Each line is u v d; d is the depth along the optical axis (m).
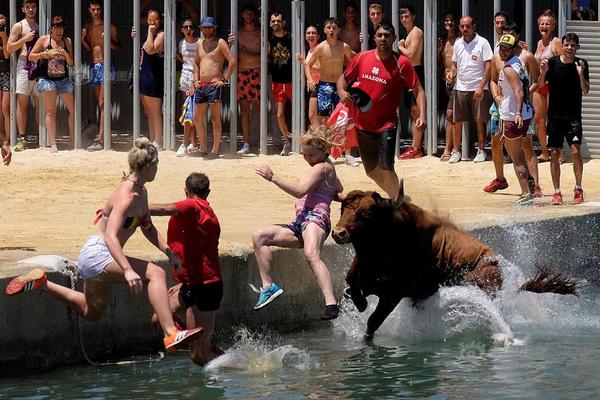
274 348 12.83
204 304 11.62
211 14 29.89
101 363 12.05
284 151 25.86
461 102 24.41
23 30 26.42
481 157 24.62
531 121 20.47
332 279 14.73
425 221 13.19
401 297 13.18
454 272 13.26
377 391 10.86
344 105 17.27
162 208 11.34
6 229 17.16
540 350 12.66
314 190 13.12
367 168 17.11
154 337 12.80
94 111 29.34
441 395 10.69
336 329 13.97
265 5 25.50
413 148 25.33
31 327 11.66
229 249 13.64
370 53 16.70
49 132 26.62
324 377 11.44
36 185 22.72
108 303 11.88
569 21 24.88
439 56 25.64
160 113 26.73
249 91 26.09
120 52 30.33
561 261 17.70
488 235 16.12
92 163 25.33
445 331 13.40
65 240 15.84
